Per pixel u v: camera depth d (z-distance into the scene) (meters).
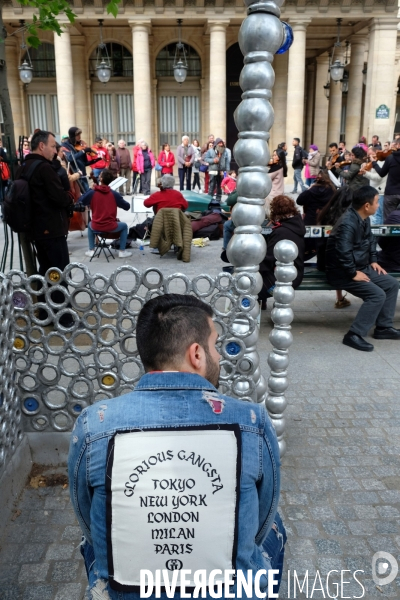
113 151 16.89
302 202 8.13
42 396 3.21
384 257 6.20
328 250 5.39
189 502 1.41
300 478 3.24
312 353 5.19
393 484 3.19
